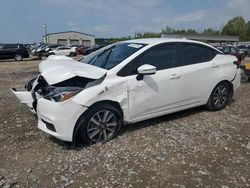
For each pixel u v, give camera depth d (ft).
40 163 12.11
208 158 12.55
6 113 18.79
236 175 11.25
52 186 10.52
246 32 292.40
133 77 14.42
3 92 26.66
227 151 13.25
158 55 15.78
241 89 27.96
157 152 13.00
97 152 12.98
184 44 17.04
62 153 12.96
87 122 13.26
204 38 166.61
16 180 10.87
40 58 103.40
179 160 12.32
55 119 12.74
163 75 15.57
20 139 14.53
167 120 17.12
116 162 12.10
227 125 16.53
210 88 18.16
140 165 11.88
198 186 10.50
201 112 18.80
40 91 14.53
